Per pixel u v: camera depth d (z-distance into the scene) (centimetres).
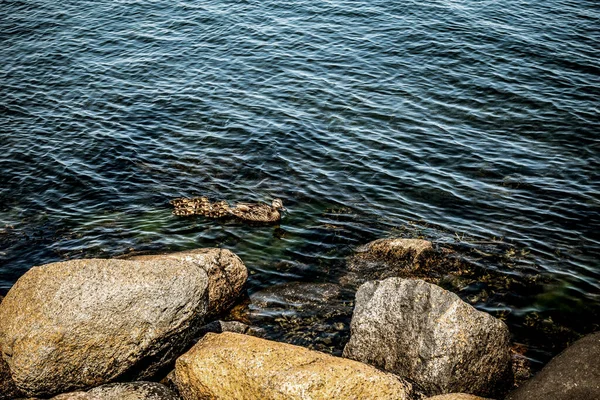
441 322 1046
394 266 1462
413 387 983
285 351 979
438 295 1088
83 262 1075
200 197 1775
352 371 938
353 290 1391
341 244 1570
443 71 2547
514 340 1230
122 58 2820
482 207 1717
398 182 1847
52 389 996
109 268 1070
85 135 2164
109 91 2503
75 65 2761
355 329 1128
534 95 2333
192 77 2600
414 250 1471
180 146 2081
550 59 2611
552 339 1234
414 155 1986
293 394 899
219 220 1680
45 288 1037
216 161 1986
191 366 995
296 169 1925
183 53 2836
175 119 2264
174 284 1084
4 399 1007
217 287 1296
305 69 2617
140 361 1048
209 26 3138
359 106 2302
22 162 1995
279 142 2080
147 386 1016
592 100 2291
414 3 3294
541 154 1973
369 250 1523
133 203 1778
